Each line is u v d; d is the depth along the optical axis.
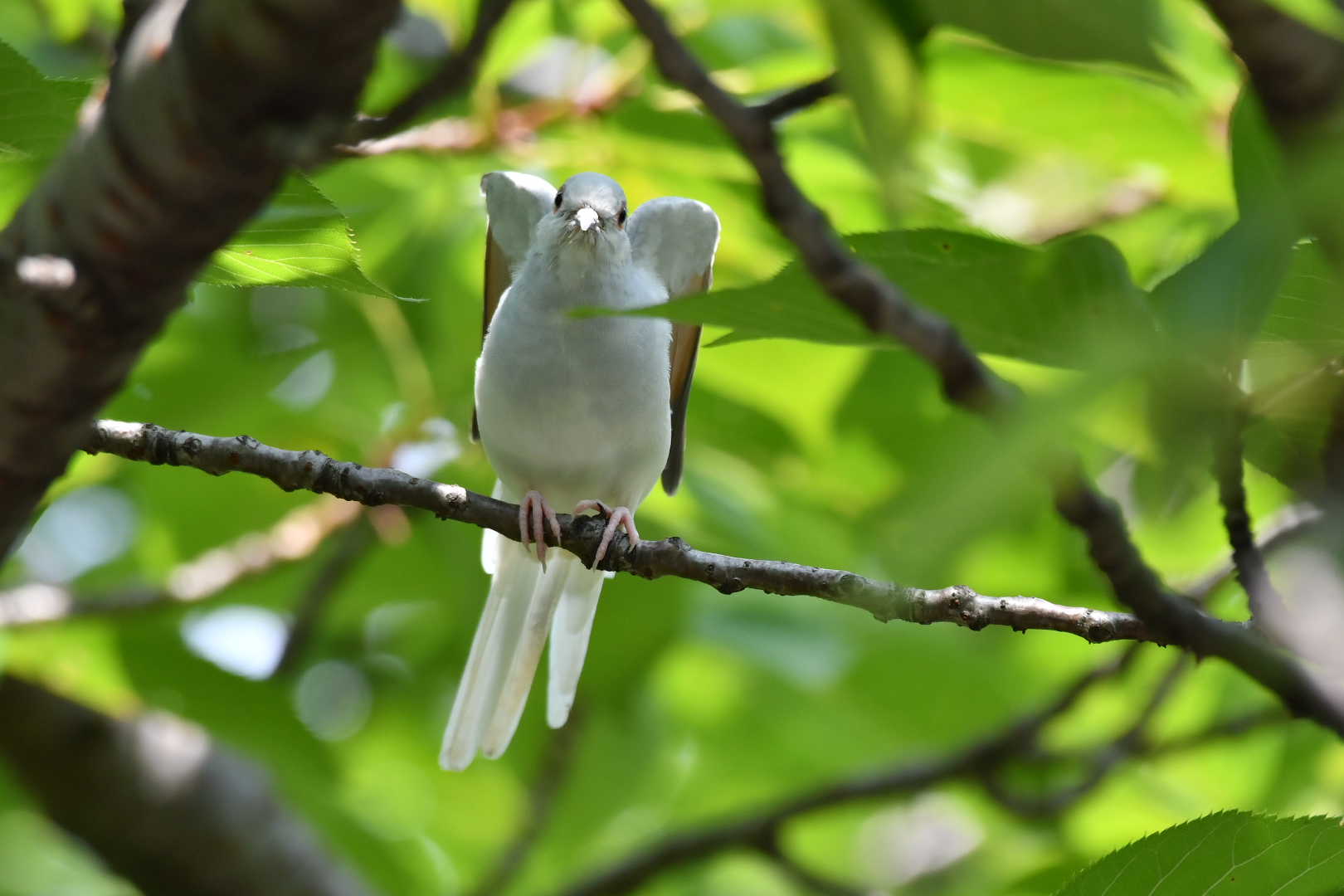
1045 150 9.95
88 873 17.08
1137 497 2.70
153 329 5.65
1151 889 5.40
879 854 18.11
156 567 14.00
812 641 13.11
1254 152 3.49
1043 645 14.95
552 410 9.44
